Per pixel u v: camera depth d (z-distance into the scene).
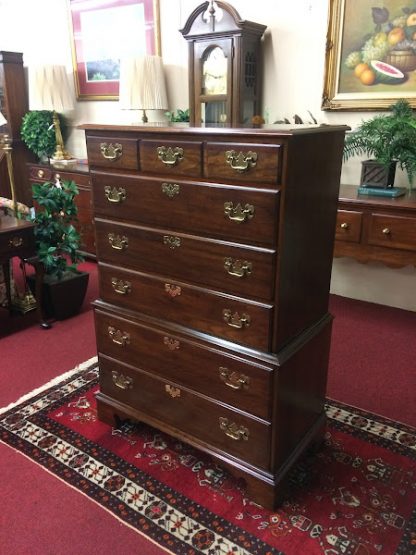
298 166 1.21
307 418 1.62
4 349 2.45
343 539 1.37
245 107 2.89
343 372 2.22
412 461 1.67
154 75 3.28
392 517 1.44
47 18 4.00
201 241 1.38
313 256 1.43
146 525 1.42
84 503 1.49
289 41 2.84
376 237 2.36
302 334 1.47
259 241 1.26
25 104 4.32
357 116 2.77
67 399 2.02
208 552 1.33
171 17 3.29
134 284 1.60
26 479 1.59
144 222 1.49
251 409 1.42
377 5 2.53
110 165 1.51
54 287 2.66
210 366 1.48
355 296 3.09
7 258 2.42
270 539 1.37
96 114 4.00
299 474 1.62
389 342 2.49
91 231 3.61
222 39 2.74
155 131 1.35
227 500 1.51
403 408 1.96
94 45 3.77
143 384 1.70
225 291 1.38
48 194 2.63
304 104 2.91
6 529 1.40
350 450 1.73
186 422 1.62
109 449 1.73
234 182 1.25
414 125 2.29
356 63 2.67
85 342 2.53
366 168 2.48
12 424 1.86
